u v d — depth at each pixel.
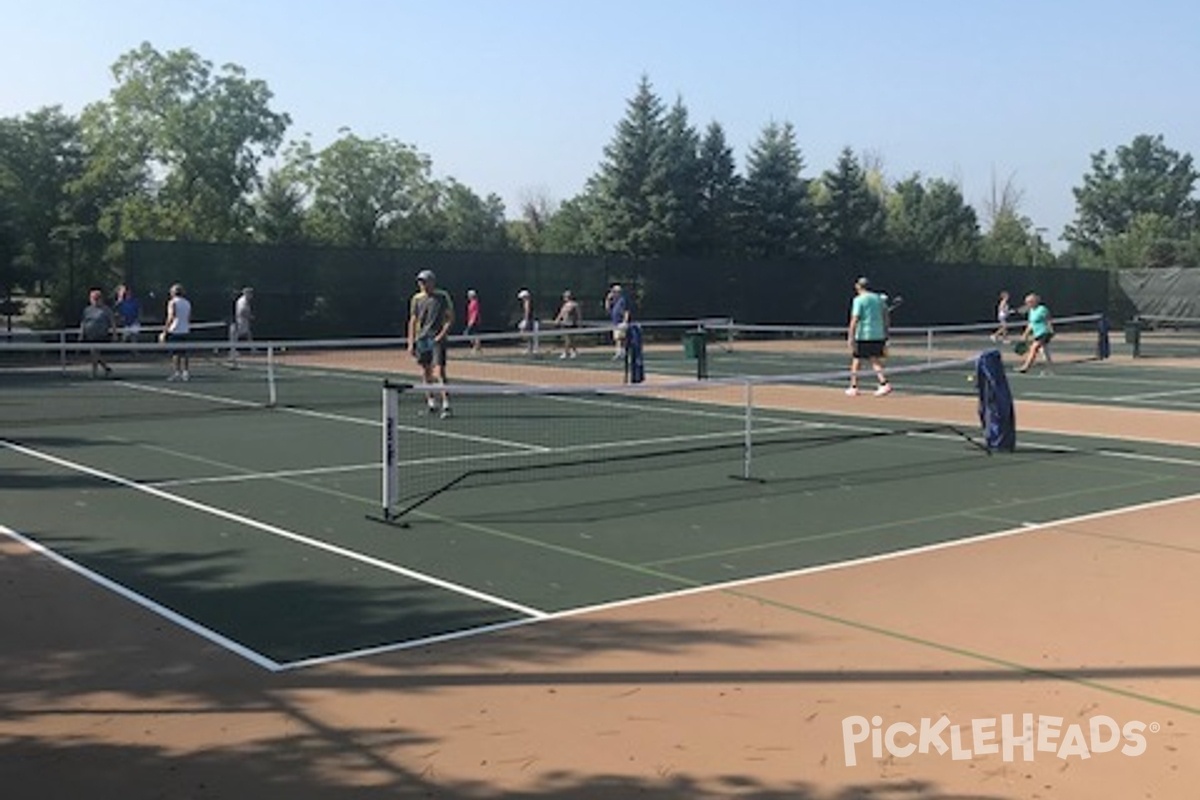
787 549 8.41
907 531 9.02
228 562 7.98
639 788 4.40
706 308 43.28
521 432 15.26
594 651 6.04
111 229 48.12
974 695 5.38
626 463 12.52
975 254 70.88
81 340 24.77
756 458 12.87
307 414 17.42
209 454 13.13
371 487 10.98
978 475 11.70
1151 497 10.45
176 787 4.39
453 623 6.53
